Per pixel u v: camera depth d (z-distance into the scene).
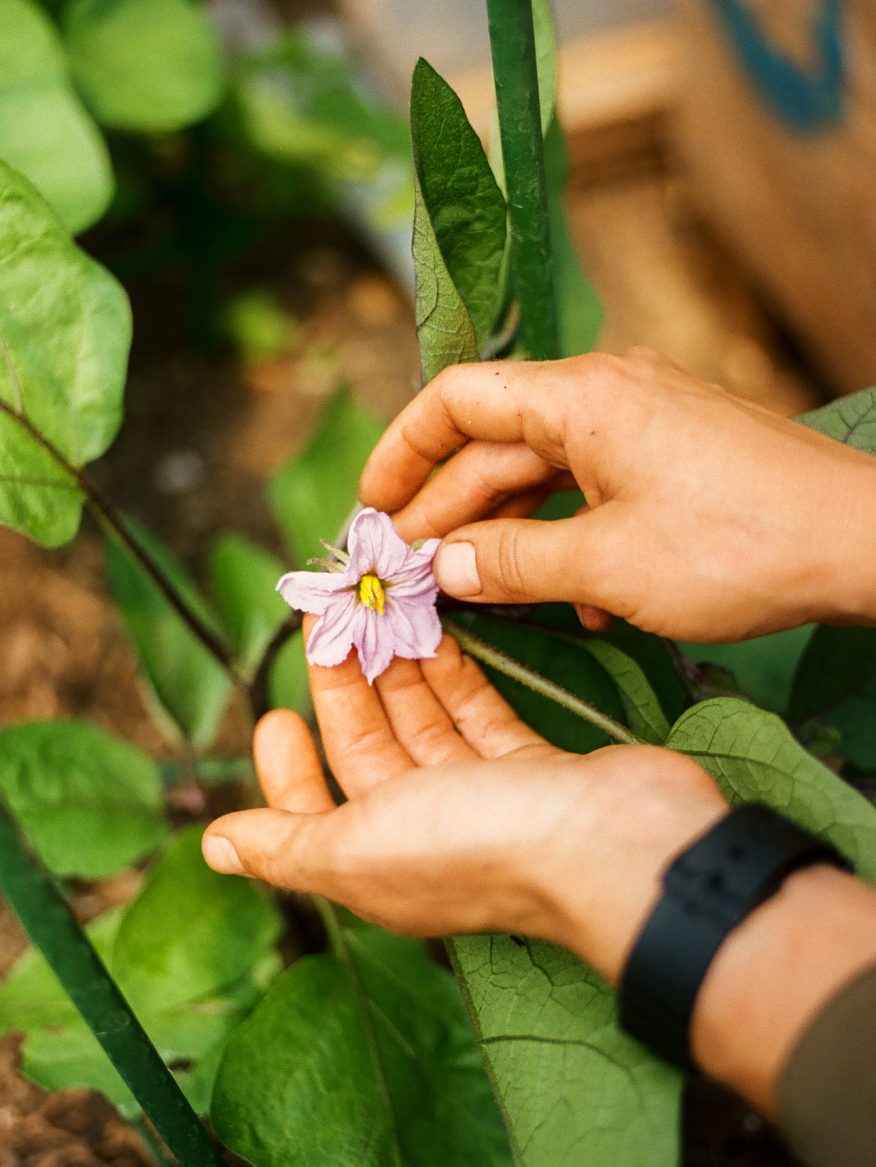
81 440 0.46
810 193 0.72
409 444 0.44
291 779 0.44
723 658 0.49
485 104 0.84
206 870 0.50
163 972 0.48
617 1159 0.38
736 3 0.73
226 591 0.58
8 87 0.53
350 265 0.84
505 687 0.47
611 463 0.40
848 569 0.38
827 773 0.38
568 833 0.37
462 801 0.38
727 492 0.39
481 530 0.42
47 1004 0.49
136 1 0.65
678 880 0.35
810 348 0.81
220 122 0.77
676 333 0.85
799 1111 0.33
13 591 0.66
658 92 0.90
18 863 0.35
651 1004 0.35
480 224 0.43
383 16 0.83
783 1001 0.34
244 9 0.89
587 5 0.88
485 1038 0.40
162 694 0.55
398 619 0.43
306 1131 0.44
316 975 0.48
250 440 0.75
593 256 0.89
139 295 0.82
